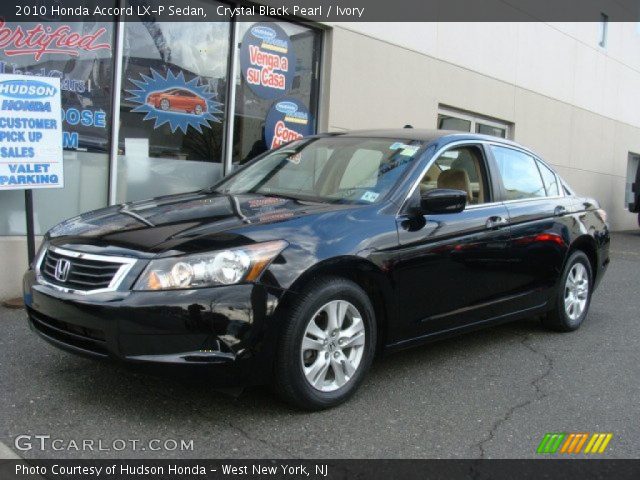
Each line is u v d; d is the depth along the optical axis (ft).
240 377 11.21
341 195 14.38
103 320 10.96
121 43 21.70
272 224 12.10
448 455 11.06
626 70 55.72
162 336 10.82
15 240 19.63
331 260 12.04
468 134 16.65
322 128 28.50
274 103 26.86
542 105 44.50
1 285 19.43
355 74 29.43
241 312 11.02
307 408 12.21
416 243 13.66
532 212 17.24
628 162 58.75
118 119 21.88
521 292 16.89
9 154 17.44
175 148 23.75
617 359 16.92
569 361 16.57
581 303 19.57
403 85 32.07
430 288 14.08
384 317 13.44
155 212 13.29
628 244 45.34
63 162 20.74
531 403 13.58
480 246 15.21
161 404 12.44
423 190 14.53
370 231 12.95
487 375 15.20
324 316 12.26
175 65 23.43
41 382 13.26
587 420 12.84
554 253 17.81
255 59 25.98
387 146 15.60
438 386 14.30
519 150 18.35
